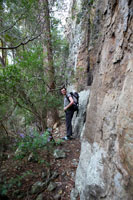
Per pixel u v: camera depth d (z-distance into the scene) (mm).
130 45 1045
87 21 4078
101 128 1501
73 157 2656
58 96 4441
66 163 2449
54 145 3012
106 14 1699
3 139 1543
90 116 2041
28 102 2381
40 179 1903
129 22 1062
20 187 1646
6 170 1485
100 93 1685
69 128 3541
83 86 4453
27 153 1886
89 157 1812
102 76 1674
